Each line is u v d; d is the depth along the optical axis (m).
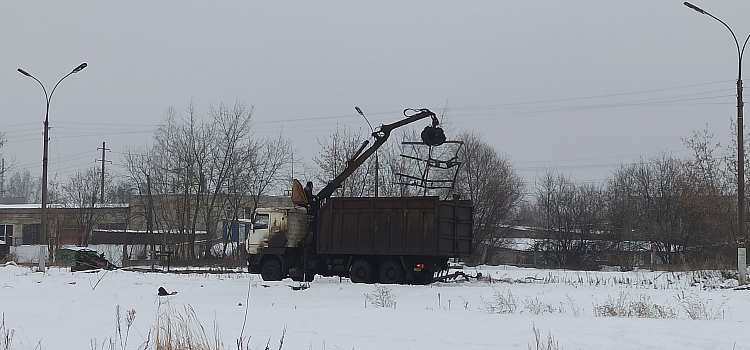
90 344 9.52
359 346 9.59
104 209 68.62
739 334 10.77
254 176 54.62
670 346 9.73
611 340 10.17
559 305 17.42
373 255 27.23
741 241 25.25
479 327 11.57
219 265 44.09
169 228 53.16
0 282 24.50
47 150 32.50
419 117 30.56
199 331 10.52
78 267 36.38
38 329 11.18
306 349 9.30
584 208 64.06
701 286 25.30
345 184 50.28
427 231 25.94
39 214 73.69
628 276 32.69
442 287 23.61
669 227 57.97
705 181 39.50
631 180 65.12
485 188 55.88
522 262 67.69
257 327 11.51
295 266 29.22
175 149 53.31
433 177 53.44
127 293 21.72
